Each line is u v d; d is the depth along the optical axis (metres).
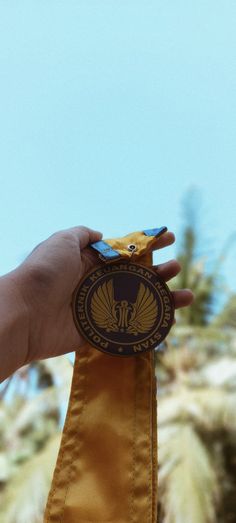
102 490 0.51
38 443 3.53
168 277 0.59
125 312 0.56
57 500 0.51
